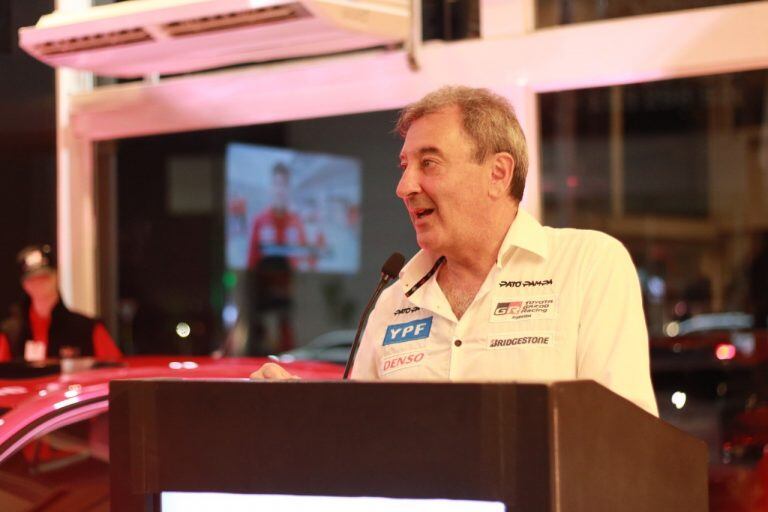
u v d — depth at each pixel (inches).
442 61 194.9
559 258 89.7
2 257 242.2
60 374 130.0
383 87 201.3
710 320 359.9
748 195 568.7
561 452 52.6
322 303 340.5
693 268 594.9
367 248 327.3
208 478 59.2
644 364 84.4
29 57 240.4
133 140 252.8
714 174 579.5
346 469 56.2
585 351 85.6
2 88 240.8
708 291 542.9
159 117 227.8
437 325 93.0
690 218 589.3
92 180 242.8
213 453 59.2
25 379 127.1
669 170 591.2
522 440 52.9
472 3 195.2
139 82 236.4
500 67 189.9
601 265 87.7
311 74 209.2
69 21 195.2
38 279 210.7
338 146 310.0
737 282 312.5
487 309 90.4
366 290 337.4
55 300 213.2
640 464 58.4
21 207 242.4
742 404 224.2
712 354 237.3
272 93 213.8
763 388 226.2
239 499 59.2
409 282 95.8
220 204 288.2
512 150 89.8
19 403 117.0
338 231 321.7
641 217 599.2
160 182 264.7
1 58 240.1
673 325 361.1
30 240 242.5
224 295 293.0
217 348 286.7
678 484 61.2
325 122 299.0
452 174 87.8
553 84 187.0
